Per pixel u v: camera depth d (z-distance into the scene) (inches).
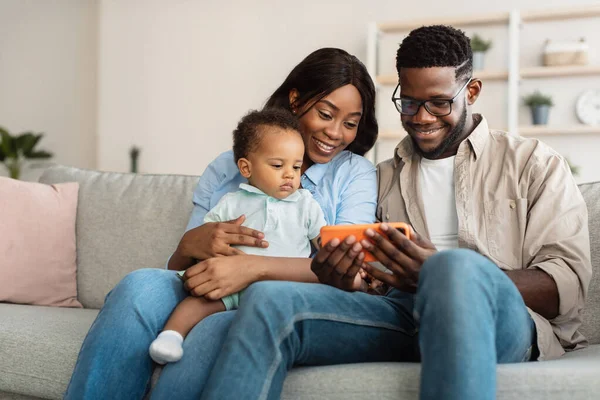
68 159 259.6
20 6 263.3
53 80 260.7
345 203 71.5
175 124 236.8
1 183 86.4
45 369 62.6
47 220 86.1
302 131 71.6
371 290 65.8
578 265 58.4
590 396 44.9
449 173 68.3
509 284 48.4
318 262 54.1
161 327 58.2
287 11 223.5
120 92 242.5
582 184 72.2
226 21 230.2
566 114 196.1
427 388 42.0
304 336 50.7
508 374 46.0
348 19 216.5
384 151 207.5
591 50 193.2
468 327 42.2
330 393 48.6
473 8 203.3
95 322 56.2
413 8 208.8
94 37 255.1
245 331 48.6
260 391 46.9
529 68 191.3
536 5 197.8
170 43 236.7
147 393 56.9
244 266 58.9
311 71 71.0
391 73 209.8
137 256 85.0
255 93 228.1
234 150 68.9
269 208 65.7
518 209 62.9
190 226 74.2
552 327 60.1
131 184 90.9
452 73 63.9
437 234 68.0
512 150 65.1
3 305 79.3
